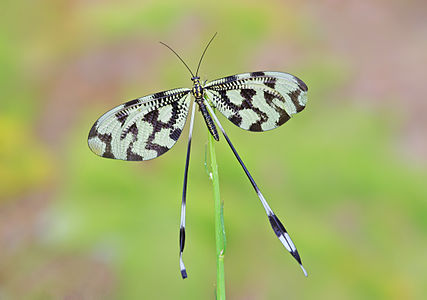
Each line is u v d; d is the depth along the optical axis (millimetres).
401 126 566
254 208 517
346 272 502
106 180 516
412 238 510
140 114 433
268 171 526
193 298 494
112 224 505
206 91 436
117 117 431
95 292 493
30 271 498
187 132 530
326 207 519
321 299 499
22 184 530
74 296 492
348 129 545
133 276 495
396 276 501
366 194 520
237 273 501
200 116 531
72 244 501
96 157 527
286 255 505
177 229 506
